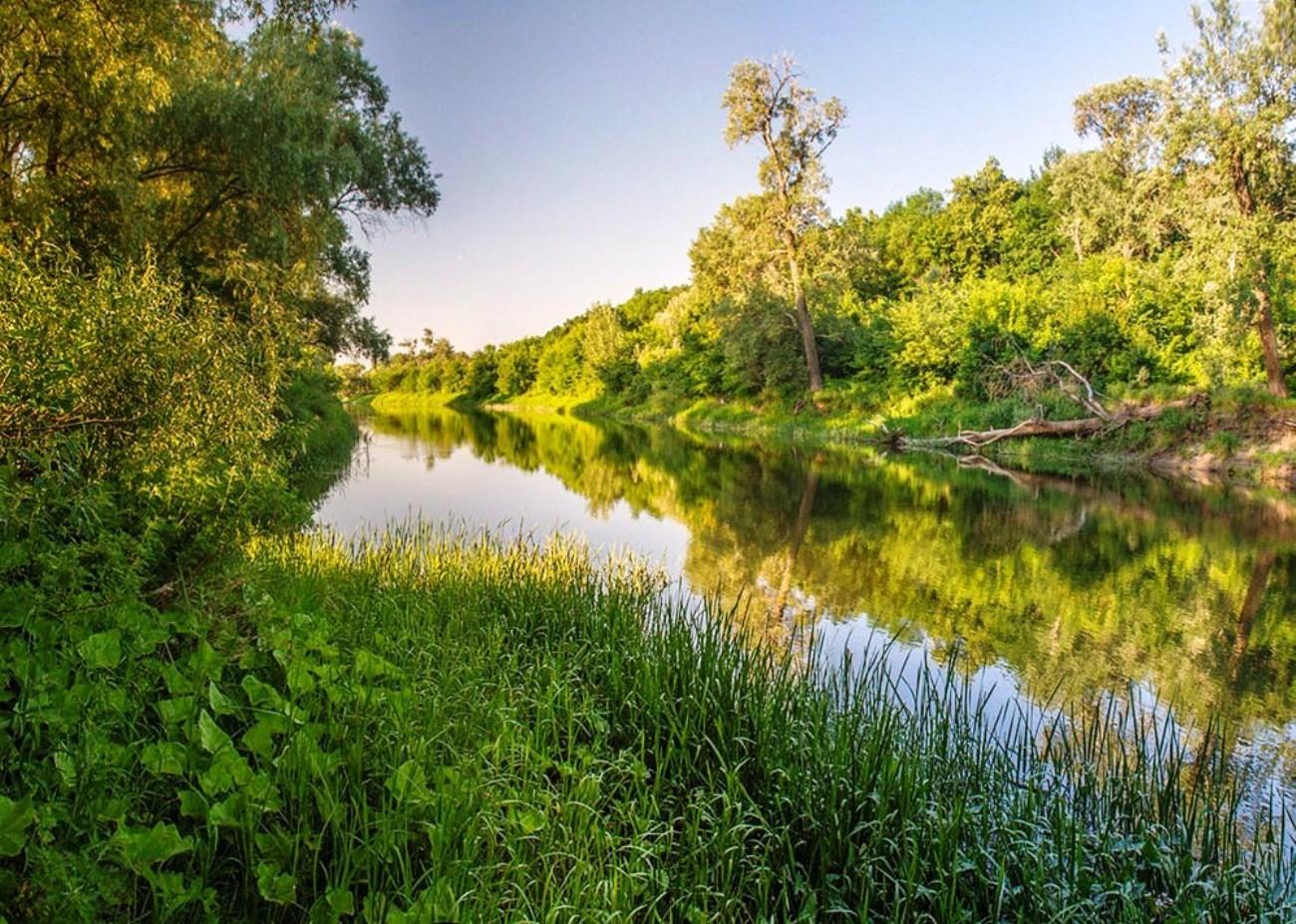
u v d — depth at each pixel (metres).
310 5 9.58
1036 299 31.52
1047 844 3.77
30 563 3.12
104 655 2.83
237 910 2.64
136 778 2.77
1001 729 5.71
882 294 55.03
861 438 32.38
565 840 3.23
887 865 3.66
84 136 11.30
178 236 15.21
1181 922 3.32
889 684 5.29
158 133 13.71
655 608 6.65
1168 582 10.53
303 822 2.82
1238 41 21.64
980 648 7.76
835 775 4.02
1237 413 21.94
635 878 3.20
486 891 2.73
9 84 10.50
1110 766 4.55
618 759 4.23
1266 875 3.71
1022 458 25.42
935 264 54.38
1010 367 28.70
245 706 3.50
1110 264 32.25
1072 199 45.06
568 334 82.25
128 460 4.03
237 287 13.59
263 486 4.73
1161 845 3.87
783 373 39.09
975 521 15.03
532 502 16.72
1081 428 24.97
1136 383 25.69
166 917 2.28
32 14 9.44
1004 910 3.53
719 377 47.38
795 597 9.57
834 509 16.38
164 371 4.26
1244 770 5.17
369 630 5.29
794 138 36.69
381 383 126.25
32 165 11.69
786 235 37.91
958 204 57.31
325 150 15.24
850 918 3.46
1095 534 13.81
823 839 3.79
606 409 62.47
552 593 6.97
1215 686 6.80
